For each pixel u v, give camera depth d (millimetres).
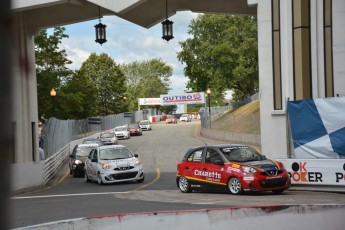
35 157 23422
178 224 7875
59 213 12000
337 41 17703
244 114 52031
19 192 19078
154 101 111562
